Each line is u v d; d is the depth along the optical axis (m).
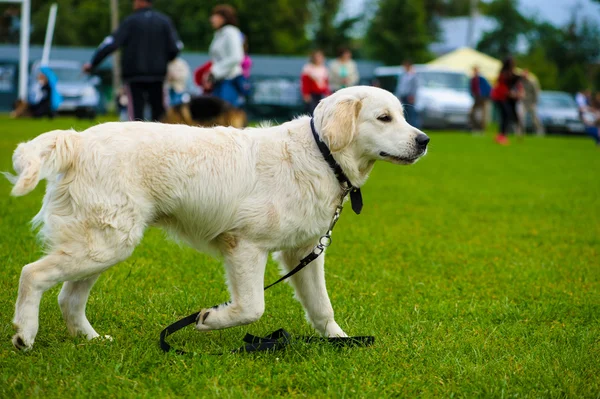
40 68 24.94
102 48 10.46
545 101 31.62
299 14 53.03
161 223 4.09
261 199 3.94
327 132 3.97
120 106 20.92
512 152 18.78
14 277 5.27
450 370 3.78
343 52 20.81
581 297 5.46
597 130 22.91
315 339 4.20
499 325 4.71
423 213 8.96
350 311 4.98
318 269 4.34
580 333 4.48
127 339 4.16
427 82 30.11
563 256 6.86
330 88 21.05
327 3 55.34
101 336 4.15
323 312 4.38
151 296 5.06
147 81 10.66
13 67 34.38
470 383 3.61
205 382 3.50
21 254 5.88
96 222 3.75
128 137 3.85
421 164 15.09
